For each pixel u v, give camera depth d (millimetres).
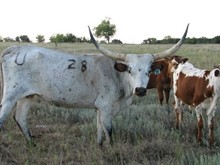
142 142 7156
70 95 6863
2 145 7086
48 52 6914
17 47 6988
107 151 6742
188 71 7996
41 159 6422
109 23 75688
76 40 71625
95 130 7973
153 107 10094
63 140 7590
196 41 69438
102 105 6906
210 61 20844
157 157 6582
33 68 6777
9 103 6781
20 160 6438
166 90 10891
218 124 8109
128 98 7191
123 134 7559
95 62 6895
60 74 6781
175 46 6707
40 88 6848
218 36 69938
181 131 8102
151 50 33531
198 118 7348
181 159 6156
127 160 6461
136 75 6461
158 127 7910
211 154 6711
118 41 75500
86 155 6543
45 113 9609
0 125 6730
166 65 10641
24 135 7445
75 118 9133
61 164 6133
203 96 7176
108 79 6879
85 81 6832
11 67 6801
